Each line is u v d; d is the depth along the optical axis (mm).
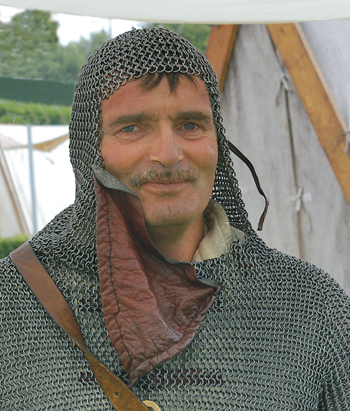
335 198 2809
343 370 1578
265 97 2941
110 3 2121
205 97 1437
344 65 2662
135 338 1291
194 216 1404
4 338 1403
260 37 2910
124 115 1361
